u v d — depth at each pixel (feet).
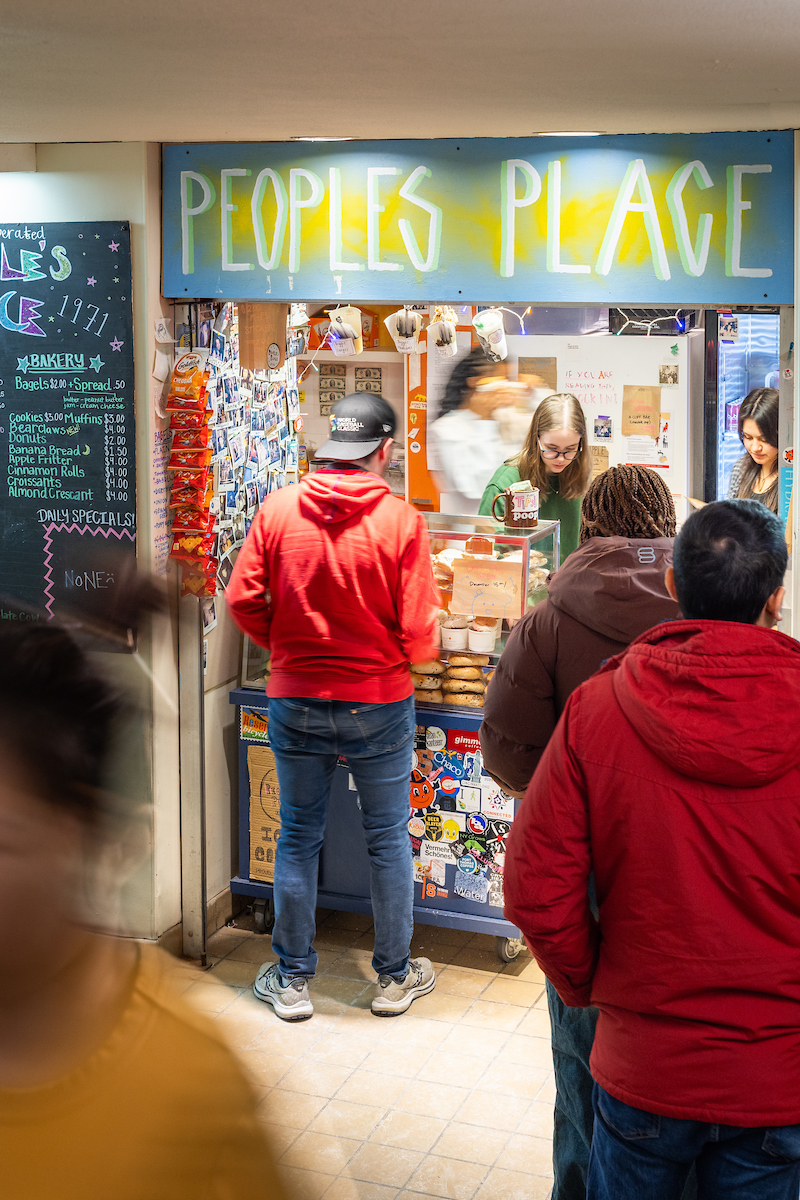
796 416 10.37
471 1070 11.07
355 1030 11.74
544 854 6.02
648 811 5.71
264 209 11.53
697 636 5.76
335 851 13.24
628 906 5.82
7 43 7.52
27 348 12.24
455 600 12.37
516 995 12.46
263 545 11.41
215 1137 2.05
